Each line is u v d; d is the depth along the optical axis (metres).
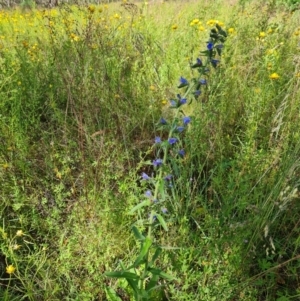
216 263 2.21
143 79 4.02
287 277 2.38
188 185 2.56
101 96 3.53
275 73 3.51
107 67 3.99
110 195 2.60
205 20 5.40
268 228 2.15
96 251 2.28
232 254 2.20
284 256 2.50
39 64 4.30
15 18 6.91
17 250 2.45
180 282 2.14
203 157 3.13
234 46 4.21
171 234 2.36
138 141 3.26
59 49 4.40
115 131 3.20
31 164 2.98
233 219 2.45
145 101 3.85
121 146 3.06
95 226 2.39
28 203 2.70
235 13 5.18
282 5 5.51
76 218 2.45
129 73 4.24
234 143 3.52
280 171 2.59
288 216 2.62
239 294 2.15
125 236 2.51
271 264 2.25
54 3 4.68
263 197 2.57
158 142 1.88
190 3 6.38
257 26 4.59
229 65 3.80
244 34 4.50
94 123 3.43
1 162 2.92
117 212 2.50
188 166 2.83
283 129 2.91
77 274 2.35
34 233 2.61
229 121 3.64
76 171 3.08
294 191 2.18
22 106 3.67
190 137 2.92
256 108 3.35
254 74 3.96
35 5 6.48
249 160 2.76
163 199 1.83
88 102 3.38
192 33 4.65
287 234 2.60
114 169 2.85
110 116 3.35
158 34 5.21
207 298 2.05
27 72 4.11
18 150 3.02
